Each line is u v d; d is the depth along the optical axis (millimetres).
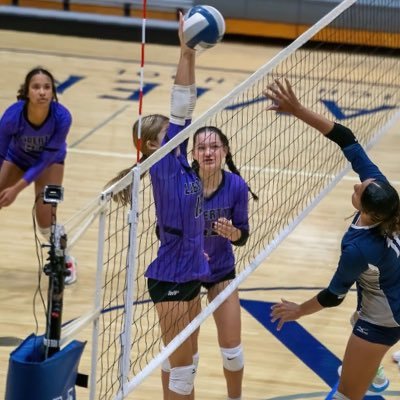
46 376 7457
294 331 12867
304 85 24047
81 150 20562
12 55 28531
